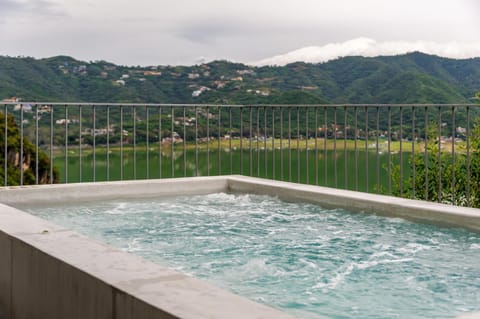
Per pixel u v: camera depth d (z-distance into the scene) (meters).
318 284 2.47
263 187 5.00
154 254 2.98
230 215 4.11
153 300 1.59
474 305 2.21
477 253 2.99
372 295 2.32
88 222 3.86
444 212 3.59
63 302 1.98
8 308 2.38
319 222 3.82
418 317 2.08
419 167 7.70
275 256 2.93
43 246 2.17
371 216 4.00
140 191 5.02
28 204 4.52
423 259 2.88
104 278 1.78
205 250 3.06
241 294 2.33
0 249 2.46
